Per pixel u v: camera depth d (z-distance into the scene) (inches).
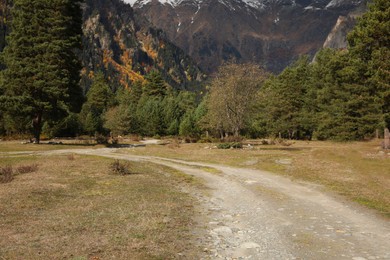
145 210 480.4
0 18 7293.3
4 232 370.0
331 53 2544.3
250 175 894.4
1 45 6604.3
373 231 395.2
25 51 1834.4
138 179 797.9
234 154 1401.3
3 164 1064.8
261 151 1514.5
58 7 1905.8
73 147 1786.4
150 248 326.0
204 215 474.9
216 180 816.3
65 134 3051.2
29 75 1801.2
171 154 1501.0
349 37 1454.2
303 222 437.4
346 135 1936.5
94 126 3378.4
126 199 558.9
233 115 1855.3
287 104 2573.8
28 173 850.8
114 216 443.2
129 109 3801.7
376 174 823.1
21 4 1867.6
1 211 461.4
